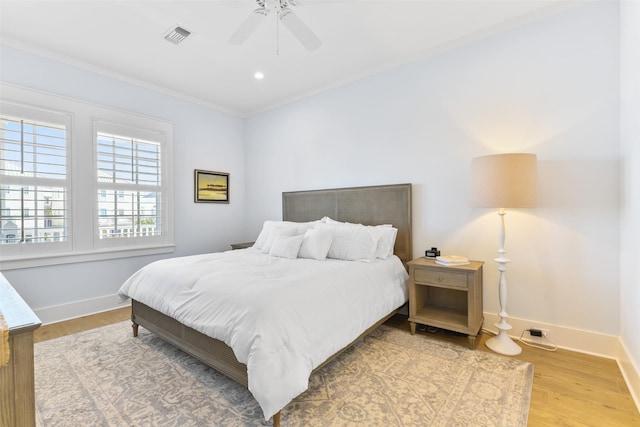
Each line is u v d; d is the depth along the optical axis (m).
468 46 2.63
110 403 1.60
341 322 1.80
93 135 3.03
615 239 2.04
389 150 3.12
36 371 1.92
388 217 3.07
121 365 1.99
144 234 3.44
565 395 1.65
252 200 4.54
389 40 2.63
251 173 4.55
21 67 2.60
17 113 2.57
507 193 2.05
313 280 1.87
